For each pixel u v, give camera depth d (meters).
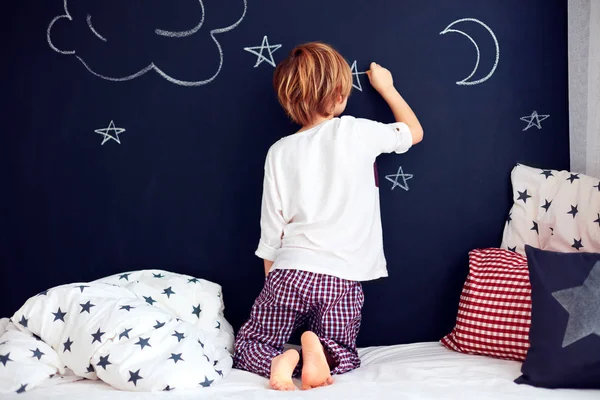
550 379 1.61
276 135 2.18
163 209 2.24
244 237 2.23
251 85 2.18
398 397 1.51
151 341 1.77
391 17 2.13
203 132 2.21
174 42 2.19
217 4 2.17
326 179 1.90
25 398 1.62
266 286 1.93
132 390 1.70
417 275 2.19
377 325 2.21
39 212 2.27
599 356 1.57
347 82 1.97
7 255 2.29
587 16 2.01
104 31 2.21
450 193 2.16
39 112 2.24
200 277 2.25
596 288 1.65
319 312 1.87
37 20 2.22
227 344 2.03
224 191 2.22
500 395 1.53
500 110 2.13
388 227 2.18
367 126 1.93
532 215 2.08
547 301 1.68
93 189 2.25
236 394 1.60
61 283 2.29
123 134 2.23
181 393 1.65
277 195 1.95
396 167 2.16
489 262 2.03
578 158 2.08
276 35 2.16
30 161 2.26
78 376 1.82
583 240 1.99
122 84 2.22
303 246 1.89
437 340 2.19
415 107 2.15
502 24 2.11
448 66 2.13
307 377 1.70
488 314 1.93
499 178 2.15
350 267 1.88
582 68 2.04
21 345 1.81
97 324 1.81
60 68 2.23
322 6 2.14
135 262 2.26
